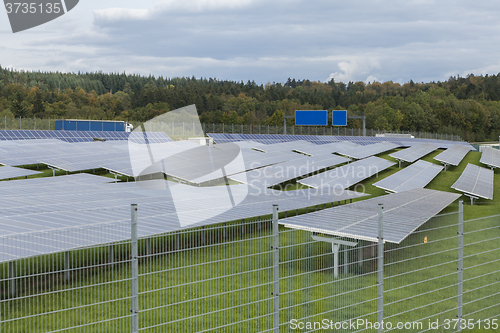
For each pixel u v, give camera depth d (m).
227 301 8.84
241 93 140.62
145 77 174.50
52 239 10.52
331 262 12.31
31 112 96.19
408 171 33.34
